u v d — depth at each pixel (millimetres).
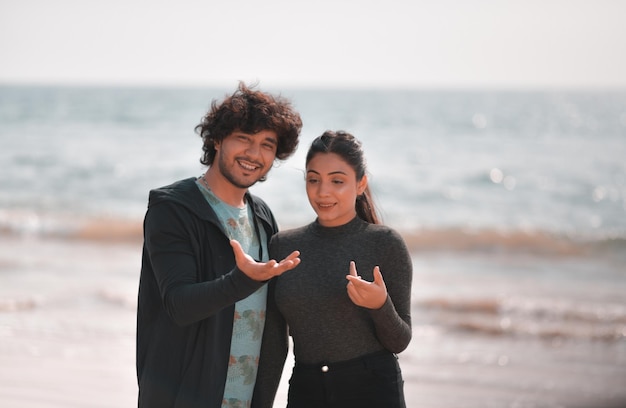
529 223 16547
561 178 22656
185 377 2994
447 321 8453
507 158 27875
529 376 6645
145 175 22250
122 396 5805
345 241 3168
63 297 8844
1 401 5641
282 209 16500
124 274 10227
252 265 2625
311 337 3121
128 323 7871
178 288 2838
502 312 8867
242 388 3170
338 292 3092
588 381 6531
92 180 21344
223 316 3049
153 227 2979
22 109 49281
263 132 3096
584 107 71562
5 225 14062
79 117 43500
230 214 3188
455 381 6457
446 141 34250
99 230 13672
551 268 11633
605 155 28656
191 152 27875
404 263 3135
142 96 77375
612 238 13531
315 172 3156
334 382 3074
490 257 12422
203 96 77250
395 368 3127
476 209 18141
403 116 51781
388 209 17969
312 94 106062
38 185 20422
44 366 6473
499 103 79062
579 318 8695
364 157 3234
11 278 9852
